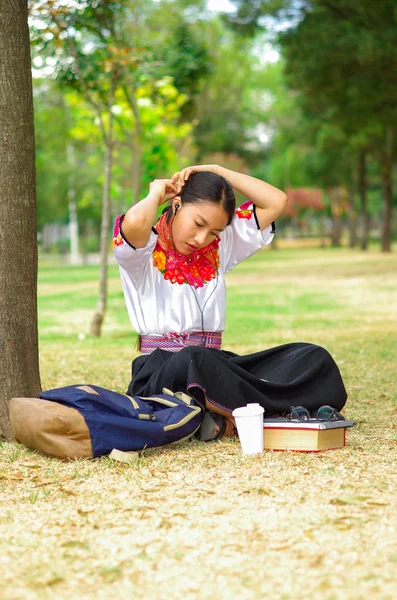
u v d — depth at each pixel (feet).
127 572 8.43
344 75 63.21
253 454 13.44
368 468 12.43
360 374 23.38
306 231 304.91
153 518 10.16
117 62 34.96
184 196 13.93
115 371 24.68
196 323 14.55
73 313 49.42
